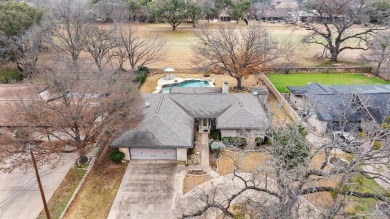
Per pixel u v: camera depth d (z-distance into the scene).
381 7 54.38
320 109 27.16
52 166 22.22
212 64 40.41
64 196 20.69
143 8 85.81
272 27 84.00
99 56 43.06
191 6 77.62
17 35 43.88
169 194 20.92
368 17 51.69
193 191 21.12
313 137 26.17
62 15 46.62
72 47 41.28
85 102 22.09
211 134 28.14
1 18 43.22
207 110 28.45
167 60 51.94
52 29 47.62
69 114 21.00
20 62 46.38
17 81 42.38
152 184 21.94
